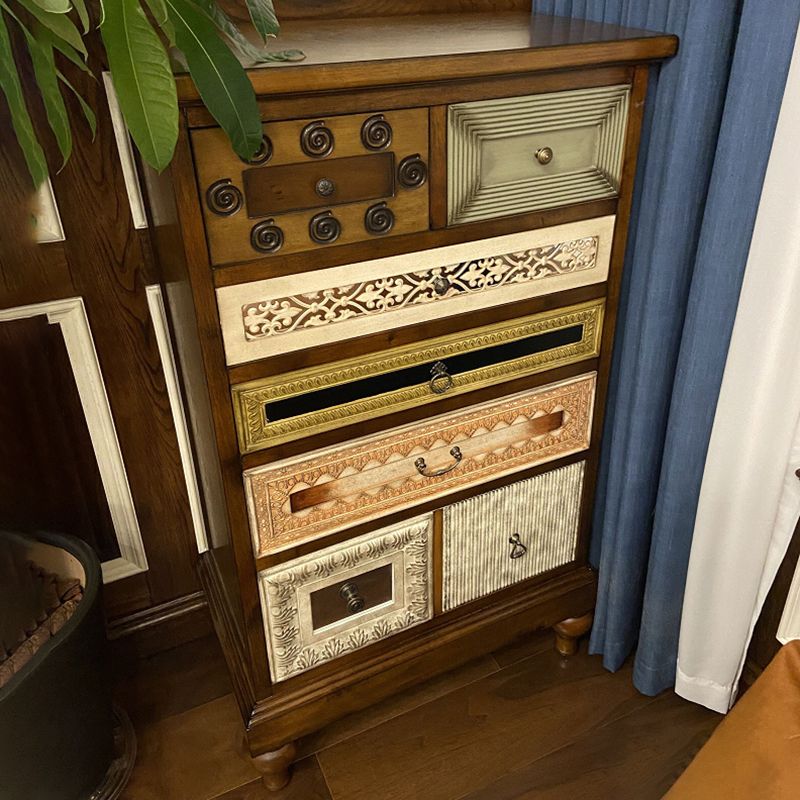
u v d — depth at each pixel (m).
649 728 1.38
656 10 1.06
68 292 1.21
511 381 1.17
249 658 1.18
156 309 1.28
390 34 1.06
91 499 1.39
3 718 1.00
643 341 1.18
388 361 1.05
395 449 1.12
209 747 1.36
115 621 1.49
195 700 1.45
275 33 0.88
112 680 1.36
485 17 1.26
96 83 1.11
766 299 1.04
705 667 1.35
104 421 1.32
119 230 1.21
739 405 1.12
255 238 0.89
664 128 1.07
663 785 1.28
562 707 1.42
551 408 1.23
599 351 1.23
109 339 1.27
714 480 1.18
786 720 0.74
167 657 1.54
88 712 1.17
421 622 1.30
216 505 1.19
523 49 0.91
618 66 1.01
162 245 1.09
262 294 0.92
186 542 1.50
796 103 0.93
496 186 1.00
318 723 1.25
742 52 0.94
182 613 1.54
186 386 1.25
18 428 1.27
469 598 1.33
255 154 0.84
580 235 1.11
